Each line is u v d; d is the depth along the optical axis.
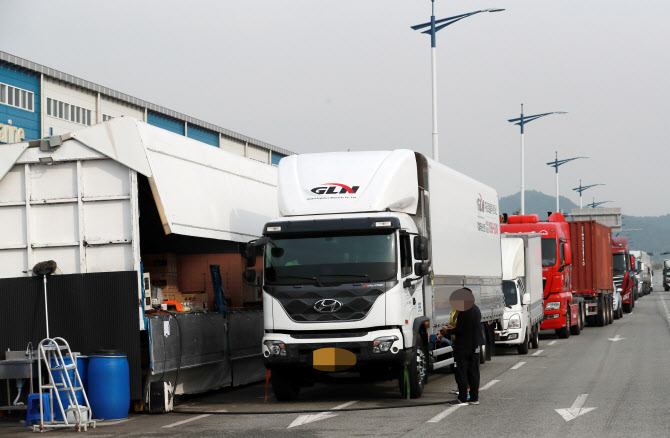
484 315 20.86
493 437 10.94
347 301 14.26
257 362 18.69
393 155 15.73
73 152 14.33
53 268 14.09
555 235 30.98
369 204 14.85
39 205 14.45
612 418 12.35
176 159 15.14
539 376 18.64
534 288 27.42
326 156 15.94
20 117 45.94
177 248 16.70
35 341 14.16
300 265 14.54
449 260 17.66
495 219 22.81
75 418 12.90
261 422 12.80
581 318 34.62
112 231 14.18
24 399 14.12
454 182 18.45
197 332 15.52
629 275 50.50
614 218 80.94
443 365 17.06
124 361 13.73
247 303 18.39
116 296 13.96
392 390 16.95
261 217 18.80
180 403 15.56
